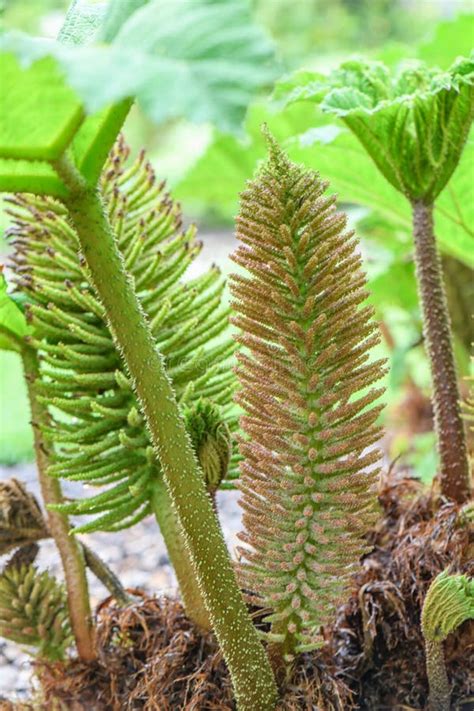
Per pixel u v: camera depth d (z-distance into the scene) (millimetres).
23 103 1277
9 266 1640
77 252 1653
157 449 1431
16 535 1712
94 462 1631
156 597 1725
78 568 1716
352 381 1450
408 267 2635
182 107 1125
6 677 2057
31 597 1724
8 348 1688
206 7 1172
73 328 1611
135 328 1396
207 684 1596
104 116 1332
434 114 1638
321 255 1431
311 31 7684
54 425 1744
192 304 1674
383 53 2344
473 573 1598
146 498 1644
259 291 1449
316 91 1714
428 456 2764
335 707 1563
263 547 1490
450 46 2314
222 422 1519
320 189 1437
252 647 1487
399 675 1647
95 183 1360
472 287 2350
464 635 1591
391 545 1717
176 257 1663
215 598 1465
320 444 1463
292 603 1484
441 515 1648
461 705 1610
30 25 6371
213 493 1537
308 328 1449
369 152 1708
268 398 1462
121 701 1674
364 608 1633
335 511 1471
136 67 1145
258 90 1150
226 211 3385
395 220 2098
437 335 1700
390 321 3064
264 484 1475
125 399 1641
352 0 8047
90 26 1466
